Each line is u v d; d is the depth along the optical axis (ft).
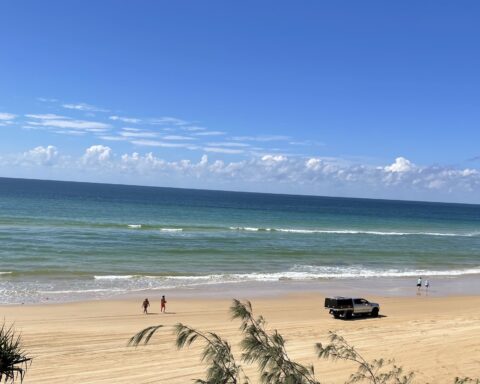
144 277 128.26
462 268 172.96
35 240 183.11
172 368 55.72
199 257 164.45
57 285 114.93
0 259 142.82
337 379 49.65
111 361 58.39
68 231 216.13
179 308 96.43
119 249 171.83
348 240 242.58
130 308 95.40
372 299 114.11
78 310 91.61
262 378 17.83
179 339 17.16
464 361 55.88
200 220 330.34
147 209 421.18
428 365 54.34
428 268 169.68
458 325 79.00
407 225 393.09
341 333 72.90
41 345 65.51
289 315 93.50
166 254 166.40
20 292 105.91
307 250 194.39
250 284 125.49
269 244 207.41
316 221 384.68
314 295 115.65
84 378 52.54
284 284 127.65
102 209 387.14
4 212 306.35
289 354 59.16
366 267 164.35
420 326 78.48
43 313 87.86
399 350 60.70
